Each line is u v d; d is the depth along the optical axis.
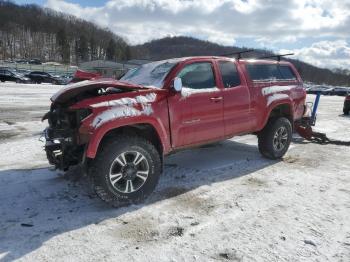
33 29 154.38
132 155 4.41
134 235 3.72
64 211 4.28
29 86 33.88
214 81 5.49
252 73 6.19
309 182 5.35
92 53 147.12
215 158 6.67
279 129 6.48
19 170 5.89
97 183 4.19
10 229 3.83
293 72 7.19
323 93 49.25
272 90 6.38
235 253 3.40
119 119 4.25
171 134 4.84
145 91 4.60
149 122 4.54
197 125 5.15
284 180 5.43
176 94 4.87
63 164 4.52
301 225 3.95
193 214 4.21
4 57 122.56
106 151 4.20
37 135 8.89
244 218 4.12
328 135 9.76
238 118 5.75
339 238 3.68
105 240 3.62
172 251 3.43
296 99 6.97
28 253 3.38
